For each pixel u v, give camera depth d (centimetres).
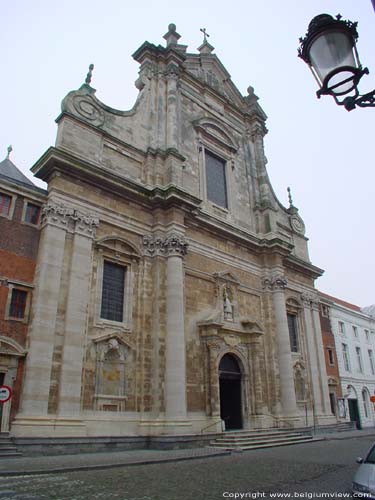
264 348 2708
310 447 1973
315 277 3416
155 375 1958
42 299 1694
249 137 3344
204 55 3117
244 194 3080
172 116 2555
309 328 3159
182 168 2525
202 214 2492
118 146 2289
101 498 834
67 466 1213
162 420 1878
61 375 1655
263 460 1478
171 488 954
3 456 1395
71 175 1959
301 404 2825
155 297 2111
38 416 1548
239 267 2725
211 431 2056
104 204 2070
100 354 1836
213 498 849
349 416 3531
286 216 3441
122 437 1762
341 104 504
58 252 1805
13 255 1748
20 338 1656
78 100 2169
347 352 3981
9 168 2330
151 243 2212
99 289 1936
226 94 3284
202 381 2188
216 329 2283
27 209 1867
